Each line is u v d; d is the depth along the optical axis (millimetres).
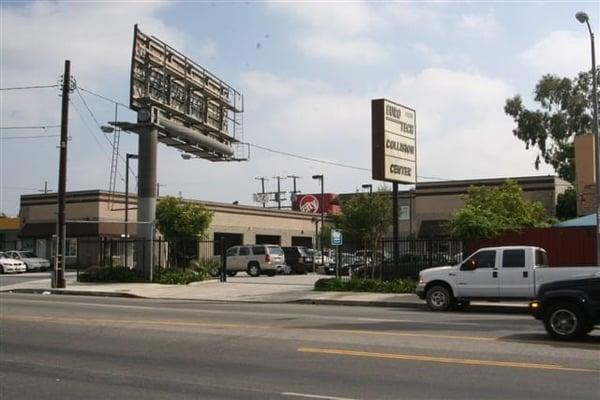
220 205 57094
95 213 48844
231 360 10203
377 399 7617
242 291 27469
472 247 25578
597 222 21922
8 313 17375
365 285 26031
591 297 11828
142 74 33531
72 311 18078
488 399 7594
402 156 27125
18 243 55281
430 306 19766
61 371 9516
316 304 22781
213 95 42250
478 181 49812
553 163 52438
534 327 14219
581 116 50844
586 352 10672
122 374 9258
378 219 41500
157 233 44125
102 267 33531
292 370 9367
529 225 32438
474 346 11297
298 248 46188
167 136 37062
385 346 11328
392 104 26688
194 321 15320
